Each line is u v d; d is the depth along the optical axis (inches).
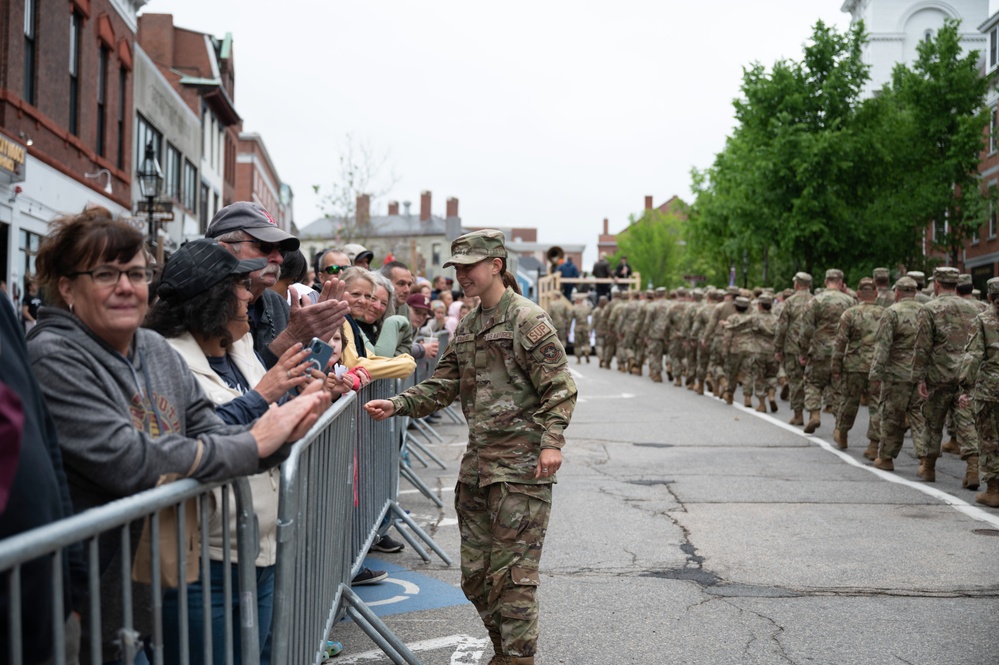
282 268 215.3
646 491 366.9
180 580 102.7
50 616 79.1
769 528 305.1
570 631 209.0
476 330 183.5
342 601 186.2
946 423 549.6
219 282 140.3
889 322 410.3
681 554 273.3
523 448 177.2
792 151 1359.5
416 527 275.0
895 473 411.2
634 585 243.4
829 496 357.7
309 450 142.8
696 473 406.6
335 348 198.7
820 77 1393.9
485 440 179.2
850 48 1387.8
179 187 1295.5
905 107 1504.7
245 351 154.6
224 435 118.1
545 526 177.2
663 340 925.8
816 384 543.5
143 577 99.9
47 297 107.0
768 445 493.0
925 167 1478.8
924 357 382.9
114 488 100.5
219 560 126.6
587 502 346.0
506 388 178.9
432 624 216.2
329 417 153.5
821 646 199.3
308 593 145.3
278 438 111.4
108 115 923.4
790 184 1374.3
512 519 175.0
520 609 172.9
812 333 539.5
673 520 316.8
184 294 139.3
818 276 1411.2
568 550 278.1
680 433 538.0
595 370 1107.9
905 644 200.2
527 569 174.4
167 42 1572.3
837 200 1344.7
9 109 661.9
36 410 88.4
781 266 1589.6
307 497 142.6
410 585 247.9
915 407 410.0
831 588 240.4
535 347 175.9
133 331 107.8
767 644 200.5
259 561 134.0
